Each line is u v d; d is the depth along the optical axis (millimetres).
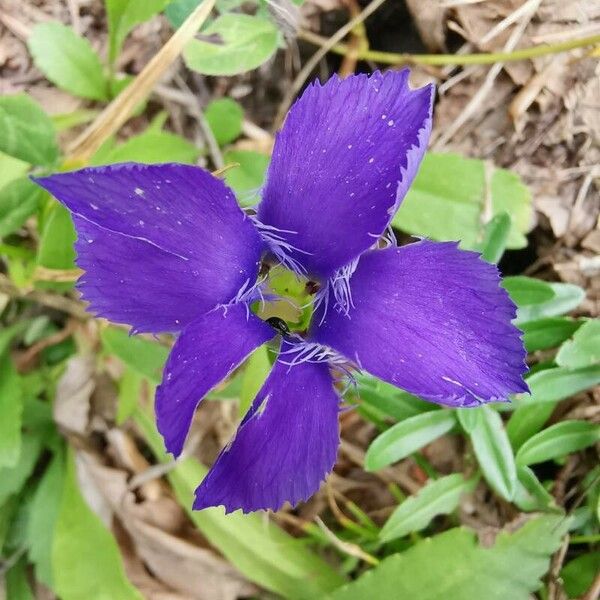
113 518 72
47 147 61
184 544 69
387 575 63
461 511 66
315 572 67
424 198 67
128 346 65
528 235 70
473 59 69
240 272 46
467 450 65
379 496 70
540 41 70
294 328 49
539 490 63
